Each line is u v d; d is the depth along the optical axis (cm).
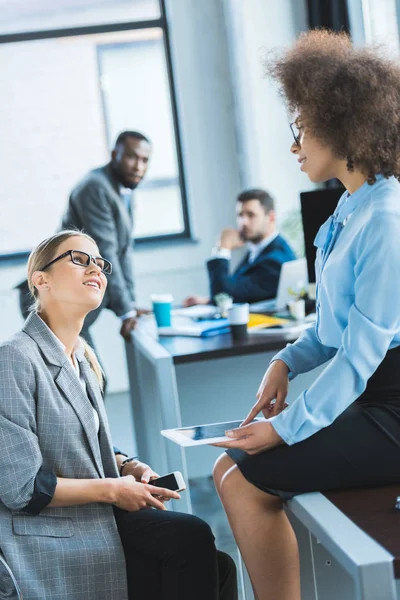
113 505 211
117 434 553
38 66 682
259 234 463
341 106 175
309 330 211
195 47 678
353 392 174
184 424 404
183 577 197
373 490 177
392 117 175
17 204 690
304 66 180
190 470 435
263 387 205
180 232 707
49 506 195
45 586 189
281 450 178
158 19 688
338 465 175
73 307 209
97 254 216
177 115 698
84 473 201
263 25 634
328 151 182
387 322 171
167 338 368
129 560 203
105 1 684
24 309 490
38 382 196
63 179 693
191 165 686
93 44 687
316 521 161
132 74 693
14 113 684
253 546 187
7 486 189
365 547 147
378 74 176
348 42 185
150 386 422
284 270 414
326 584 207
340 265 177
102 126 694
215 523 373
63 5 680
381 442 176
